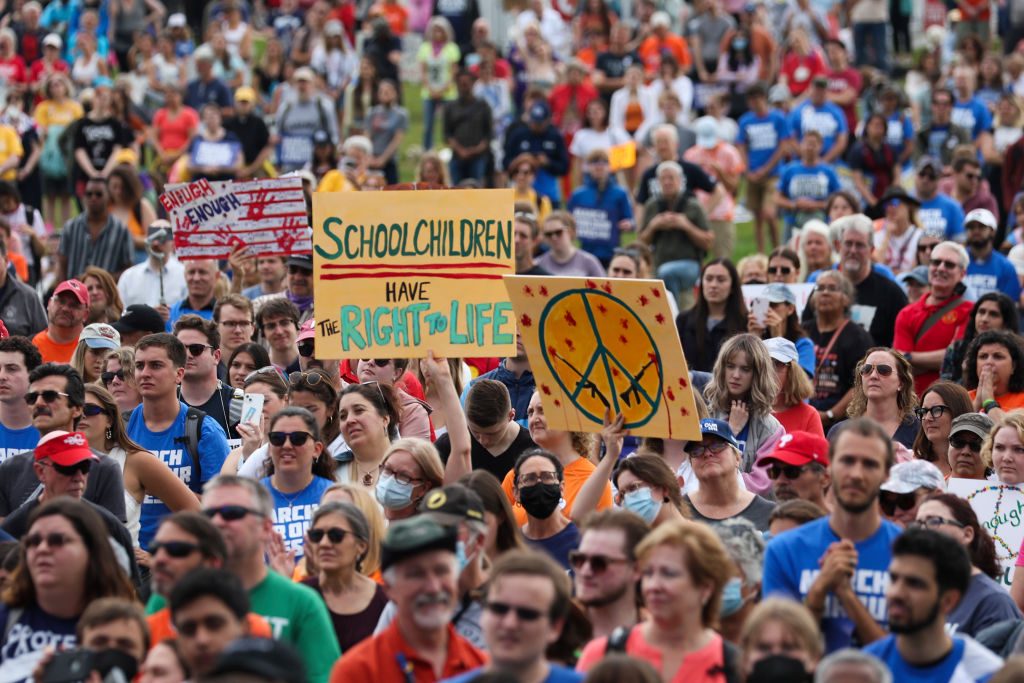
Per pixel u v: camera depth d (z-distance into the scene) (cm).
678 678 2384
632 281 3039
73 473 3170
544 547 3186
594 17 11038
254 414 3806
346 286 3456
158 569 2488
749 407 3981
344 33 11381
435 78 10362
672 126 8119
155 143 9069
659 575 2397
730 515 3356
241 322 4716
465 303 3456
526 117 8738
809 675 2261
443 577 2370
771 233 8675
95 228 6072
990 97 9456
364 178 7750
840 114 8706
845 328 4919
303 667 1958
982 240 5638
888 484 3053
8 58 10362
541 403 3347
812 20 11169
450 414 3444
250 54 11106
